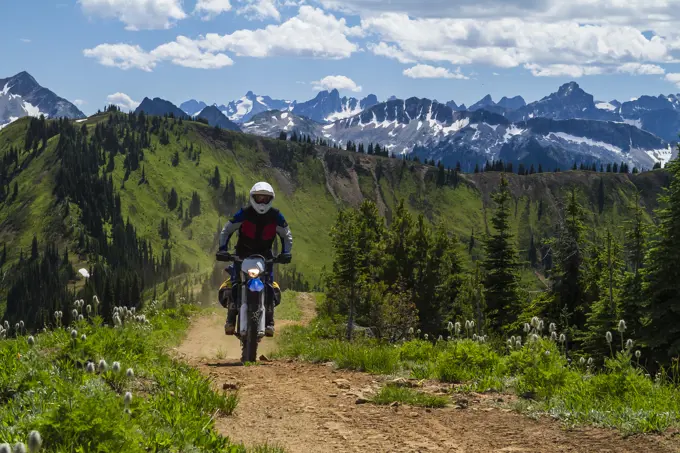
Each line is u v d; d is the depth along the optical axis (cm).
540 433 632
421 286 5481
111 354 816
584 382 779
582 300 4384
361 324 4175
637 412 643
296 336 2234
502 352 1221
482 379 905
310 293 6919
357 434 639
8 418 480
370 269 5703
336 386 891
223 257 1204
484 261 4847
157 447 470
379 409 748
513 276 4759
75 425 438
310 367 1095
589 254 4375
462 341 1004
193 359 1228
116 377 689
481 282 4841
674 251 2775
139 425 497
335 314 4309
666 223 2889
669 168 3014
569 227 4500
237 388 867
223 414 704
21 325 1007
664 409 647
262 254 1220
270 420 692
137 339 932
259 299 1180
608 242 3691
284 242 1224
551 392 780
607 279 3581
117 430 444
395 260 5588
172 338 1908
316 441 612
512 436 626
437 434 639
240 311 1185
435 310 5419
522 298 4691
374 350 1105
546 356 852
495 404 760
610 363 773
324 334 2572
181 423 528
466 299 5006
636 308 2853
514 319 4591
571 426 646
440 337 1262
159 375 760
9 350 711
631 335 2816
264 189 1174
